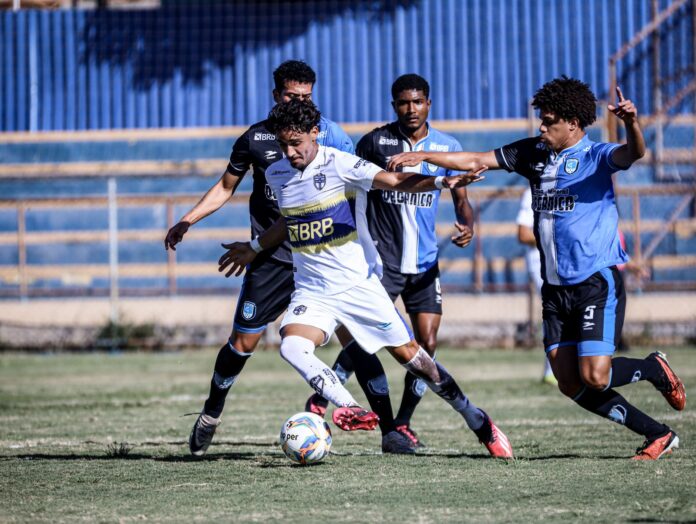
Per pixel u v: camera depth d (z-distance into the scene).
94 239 60.94
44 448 23.42
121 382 42.03
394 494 16.73
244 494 17.02
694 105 60.56
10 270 60.34
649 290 55.81
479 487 17.22
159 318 57.56
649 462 19.67
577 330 20.05
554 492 16.62
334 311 19.36
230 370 21.23
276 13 62.97
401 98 24.72
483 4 61.59
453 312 56.59
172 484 18.11
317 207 19.00
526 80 61.22
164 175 54.72
